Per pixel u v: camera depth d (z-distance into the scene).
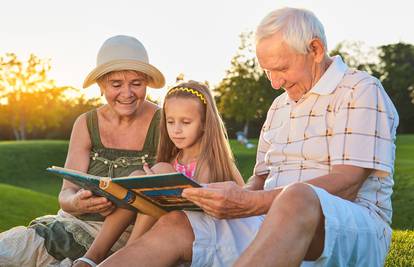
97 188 3.05
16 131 57.41
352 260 2.88
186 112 3.56
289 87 3.34
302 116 3.32
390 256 4.88
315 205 2.54
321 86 3.24
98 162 4.04
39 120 55.16
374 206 3.12
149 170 3.41
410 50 54.53
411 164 17.58
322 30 3.22
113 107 3.94
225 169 3.62
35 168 25.11
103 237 3.38
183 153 3.71
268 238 2.43
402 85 52.75
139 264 2.74
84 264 3.31
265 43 3.23
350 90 3.17
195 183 2.70
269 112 3.67
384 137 3.11
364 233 2.85
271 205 2.67
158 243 2.80
